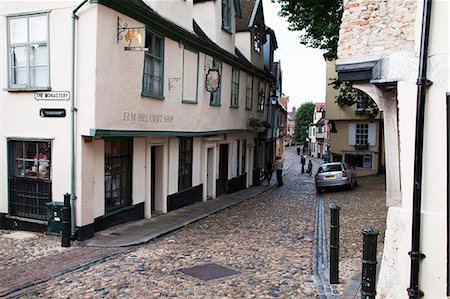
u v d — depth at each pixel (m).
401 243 5.00
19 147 10.77
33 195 10.62
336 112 31.17
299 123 102.25
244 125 21.94
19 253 8.88
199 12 17.94
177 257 8.71
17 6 10.37
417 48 4.93
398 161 5.65
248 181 24.75
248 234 11.21
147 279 7.22
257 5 23.30
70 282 7.06
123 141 11.98
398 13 5.41
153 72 12.41
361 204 16.05
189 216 13.82
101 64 9.86
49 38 10.09
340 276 7.28
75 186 10.02
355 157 31.28
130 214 12.34
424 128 4.79
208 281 7.11
